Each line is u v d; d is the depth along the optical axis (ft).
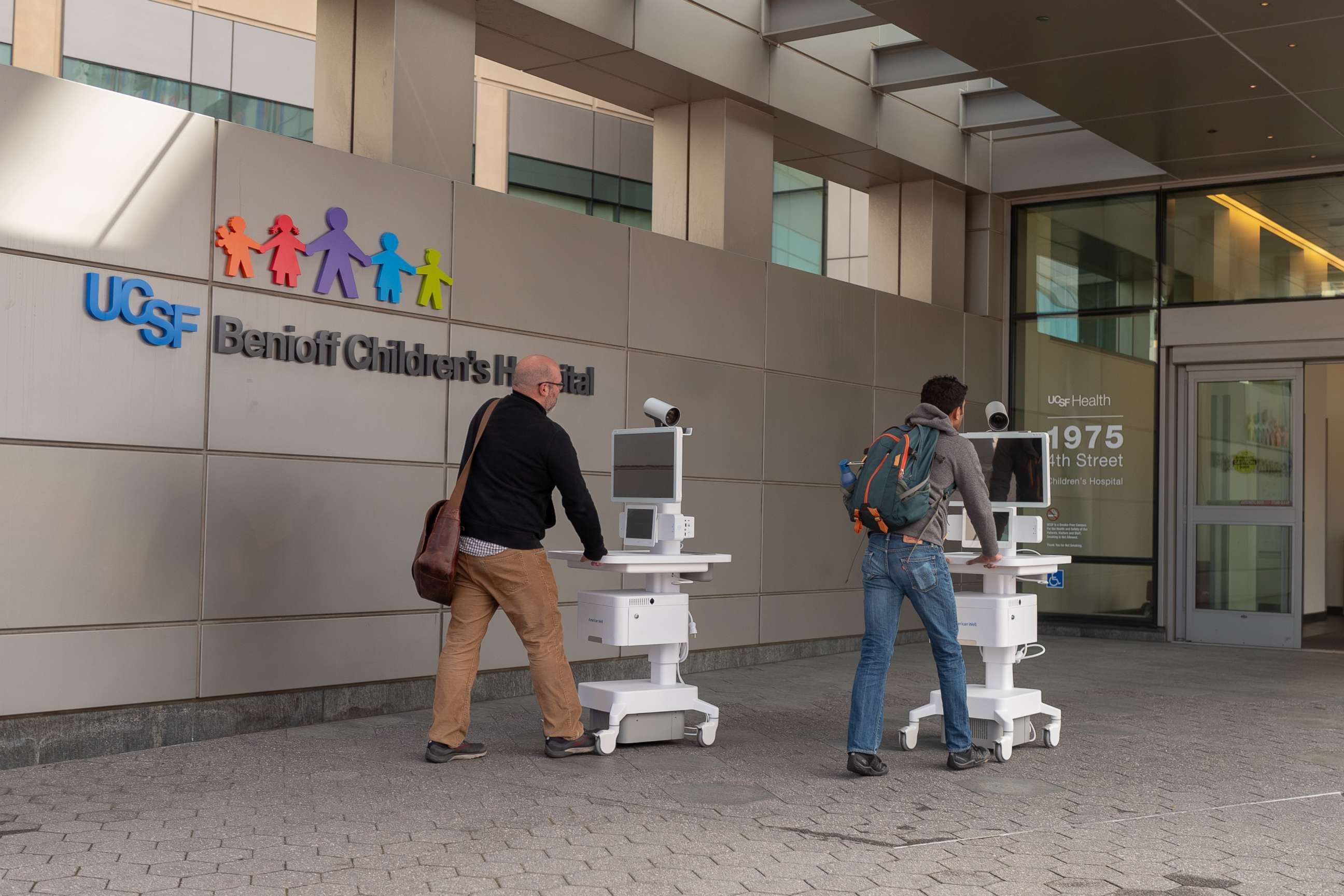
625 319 27.30
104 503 18.16
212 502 19.54
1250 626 36.60
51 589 17.54
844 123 33.22
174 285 19.07
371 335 22.03
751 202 31.14
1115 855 13.07
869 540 17.52
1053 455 40.04
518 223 24.84
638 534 20.20
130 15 48.06
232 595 19.80
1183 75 28.55
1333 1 23.98
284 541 20.56
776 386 31.58
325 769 16.98
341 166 21.52
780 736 20.21
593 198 55.36
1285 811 15.23
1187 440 38.04
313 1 53.21
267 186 20.36
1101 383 39.40
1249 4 24.23
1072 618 39.42
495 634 24.16
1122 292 39.14
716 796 15.66
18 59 45.75
